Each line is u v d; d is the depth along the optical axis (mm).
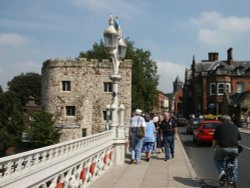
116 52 13844
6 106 31828
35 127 40812
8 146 31422
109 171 11883
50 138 40906
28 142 40562
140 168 12633
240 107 49844
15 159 5078
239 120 49688
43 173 6105
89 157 9594
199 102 73125
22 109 34344
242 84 67812
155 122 19344
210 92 69000
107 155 12414
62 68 43562
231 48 70000
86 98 43406
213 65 71500
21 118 33156
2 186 4641
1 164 4727
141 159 15219
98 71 44000
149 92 62344
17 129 32969
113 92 13789
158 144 17844
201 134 23203
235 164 9273
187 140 28531
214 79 68375
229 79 68000
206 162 15586
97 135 10703
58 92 43531
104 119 43969
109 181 10062
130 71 43875
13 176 5035
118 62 14078
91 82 43844
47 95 44344
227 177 9211
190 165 13523
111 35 13641
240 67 68562
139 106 59250
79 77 43281
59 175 7082
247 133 35906
